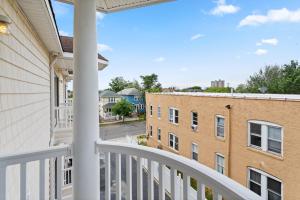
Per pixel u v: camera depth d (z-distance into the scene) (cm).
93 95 178
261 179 457
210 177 108
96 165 179
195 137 830
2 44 216
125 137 1450
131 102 3091
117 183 173
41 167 166
